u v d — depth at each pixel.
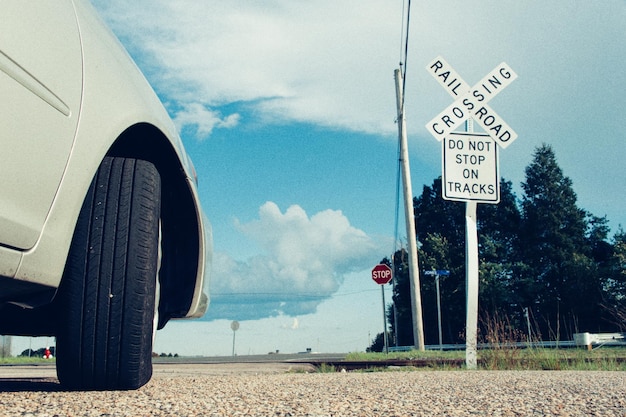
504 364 6.35
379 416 1.95
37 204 1.88
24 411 1.85
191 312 2.95
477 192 6.75
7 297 1.96
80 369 2.35
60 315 2.33
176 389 2.58
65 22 2.11
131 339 2.36
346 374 4.62
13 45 1.73
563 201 52.38
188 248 2.96
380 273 16.97
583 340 17.56
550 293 50.75
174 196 2.87
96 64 2.25
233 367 8.58
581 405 2.25
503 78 6.95
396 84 16.50
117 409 1.95
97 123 2.16
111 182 2.44
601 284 48.47
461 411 2.07
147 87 2.72
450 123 6.80
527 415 2.02
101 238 2.37
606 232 53.91
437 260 50.28
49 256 1.98
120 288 2.36
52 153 1.91
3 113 1.67
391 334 53.44
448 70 6.88
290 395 2.50
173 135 2.75
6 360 13.30
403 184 16.12
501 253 53.44
